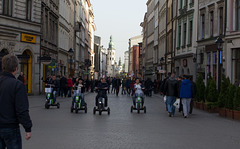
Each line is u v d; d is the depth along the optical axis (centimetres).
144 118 1658
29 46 3309
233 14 2908
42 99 2867
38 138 1016
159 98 3756
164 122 1509
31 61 3397
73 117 1625
